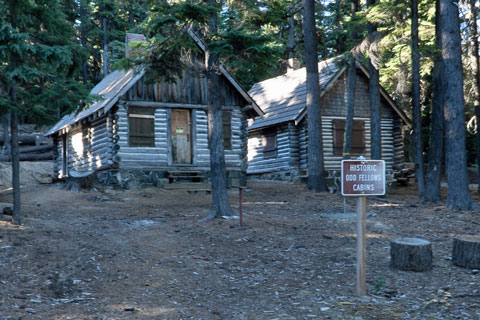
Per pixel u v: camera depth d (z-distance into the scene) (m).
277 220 12.81
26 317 6.03
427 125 35.72
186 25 13.03
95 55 43.91
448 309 6.52
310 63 20.03
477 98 20.83
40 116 11.37
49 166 28.91
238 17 14.33
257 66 12.95
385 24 19.14
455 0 14.22
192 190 19.61
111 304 6.77
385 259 9.20
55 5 11.29
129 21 45.09
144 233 10.90
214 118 12.76
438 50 15.92
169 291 7.43
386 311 6.50
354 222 12.80
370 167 7.19
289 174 24.20
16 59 10.23
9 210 11.95
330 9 28.16
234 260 9.08
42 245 9.36
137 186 19.20
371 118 18.98
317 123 20.06
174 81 14.56
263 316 6.36
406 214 14.09
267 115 26.34
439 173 16.48
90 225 11.88
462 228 11.88
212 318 6.28
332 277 8.13
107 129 19.44
